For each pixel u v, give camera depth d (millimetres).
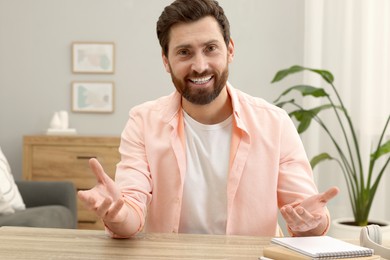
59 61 4949
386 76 4492
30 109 4980
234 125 1873
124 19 4902
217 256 1438
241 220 1858
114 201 1545
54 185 4016
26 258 1395
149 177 1895
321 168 4648
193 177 1884
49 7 4934
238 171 1850
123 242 1592
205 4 1707
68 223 3777
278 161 1885
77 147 4496
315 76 4594
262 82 4844
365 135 4492
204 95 1742
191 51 1722
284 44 4816
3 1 4957
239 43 4852
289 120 1956
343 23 4562
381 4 4469
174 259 1405
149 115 1970
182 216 1888
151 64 4902
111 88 4918
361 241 1507
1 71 4980
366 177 4488
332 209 4617
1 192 3445
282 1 4801
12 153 5000
